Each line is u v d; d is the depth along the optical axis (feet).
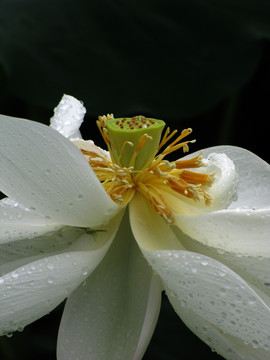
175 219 2.04
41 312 1.91
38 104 2.74
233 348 1.94
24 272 1.88
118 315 2.03
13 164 1.90
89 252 1.97
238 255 1.99
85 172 1.92
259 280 2.00
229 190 2.04
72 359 2.00
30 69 2.77
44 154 1.90
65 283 1.92
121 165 2.13
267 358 1.93
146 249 1.96
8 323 1.89
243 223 1.96
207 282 1.87
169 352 2.80
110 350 2.01
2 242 2.02
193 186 2.05
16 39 2.81
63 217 1.96
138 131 2.09
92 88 2.79
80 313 2.03
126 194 2.09
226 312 1.87
